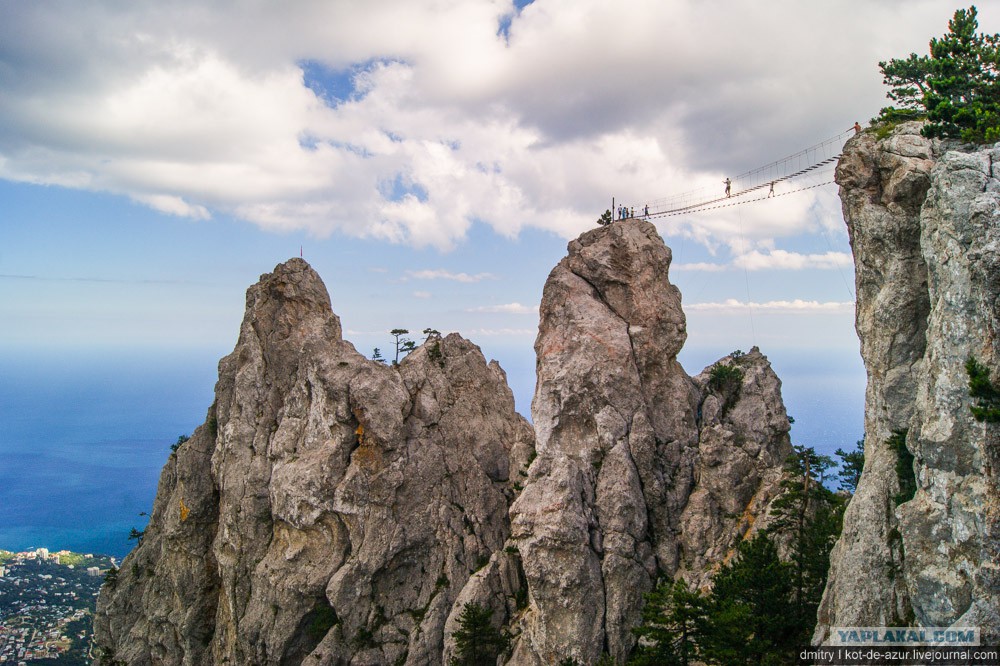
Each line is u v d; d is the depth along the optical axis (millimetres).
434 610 77938
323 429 84000
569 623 63062
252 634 81000
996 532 35312
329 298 100875
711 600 53188
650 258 76375
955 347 38000
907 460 44094
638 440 69500
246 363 96000
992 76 49594
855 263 50938
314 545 81688
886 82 53938
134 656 96812
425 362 90938
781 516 61625
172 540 96562
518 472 87500
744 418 75500
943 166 40375
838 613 43938
